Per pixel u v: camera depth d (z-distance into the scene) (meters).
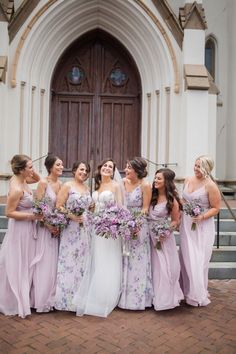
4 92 8.02
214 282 5.30
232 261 5.77
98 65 9.84
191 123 8.23
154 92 9.16
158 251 4.11
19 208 3.98
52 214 3.92
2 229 6.21
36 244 4.05
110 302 3.96
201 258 4.25
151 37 8.73
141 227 4.05
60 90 9.78
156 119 9.11
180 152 8.60
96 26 9.35
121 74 9.91
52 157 4.23
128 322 3.76
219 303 4.39
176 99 8.66
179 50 8.65
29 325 3.64
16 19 8.18
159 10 8.58
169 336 3.45
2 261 3.97
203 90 8.25
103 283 3.91
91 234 4.11
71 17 8.81
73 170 4.26
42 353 3.06
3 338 3.33
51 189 4.18
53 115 9.72
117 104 9.89
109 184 4.23
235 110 10.29
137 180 4.29
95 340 3.33
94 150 9.77
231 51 10.52
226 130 10.67
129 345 3.24
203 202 4.37
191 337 3.44
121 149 9.85
